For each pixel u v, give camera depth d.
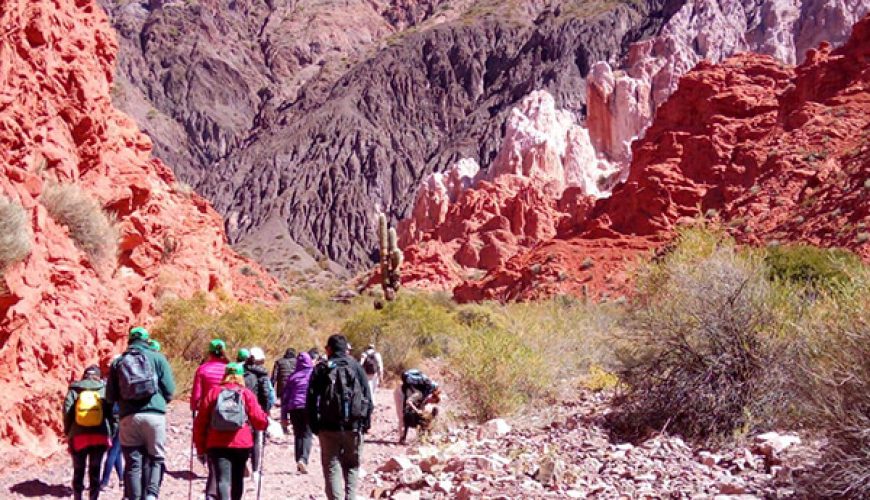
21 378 10.70
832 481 7.06
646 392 11.55
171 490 9.48
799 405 8.70
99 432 8.27
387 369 26.47
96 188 16.12
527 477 9.09
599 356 18.03
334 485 7.46
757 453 9.27
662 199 65.31
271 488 9.72
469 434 13.08
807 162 59.12
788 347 10.41
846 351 7.51
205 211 34.50
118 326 13.74
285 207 193.00
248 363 10.38
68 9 16.84
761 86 73.25
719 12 180.38
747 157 64.81
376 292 71.19
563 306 26.33
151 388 7.46
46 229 12.73
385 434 14.63
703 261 11.94
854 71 66.50
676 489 8.02
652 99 155.00
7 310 10.53
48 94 15.19
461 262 110.81
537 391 15.07
